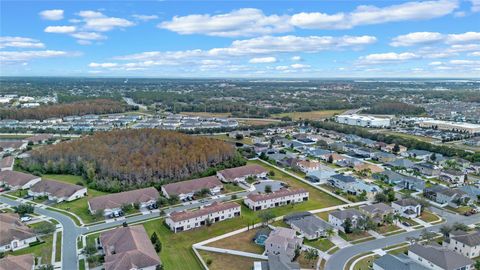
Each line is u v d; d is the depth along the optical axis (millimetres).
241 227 122312
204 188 150375
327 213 134000
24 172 178500
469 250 101812
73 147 185750
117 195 137250
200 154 177875
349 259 101625
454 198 142125
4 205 138375
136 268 90938
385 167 196875
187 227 119500
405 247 108562
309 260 100312
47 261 97250
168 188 148500
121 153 176000
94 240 109812
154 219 127125
